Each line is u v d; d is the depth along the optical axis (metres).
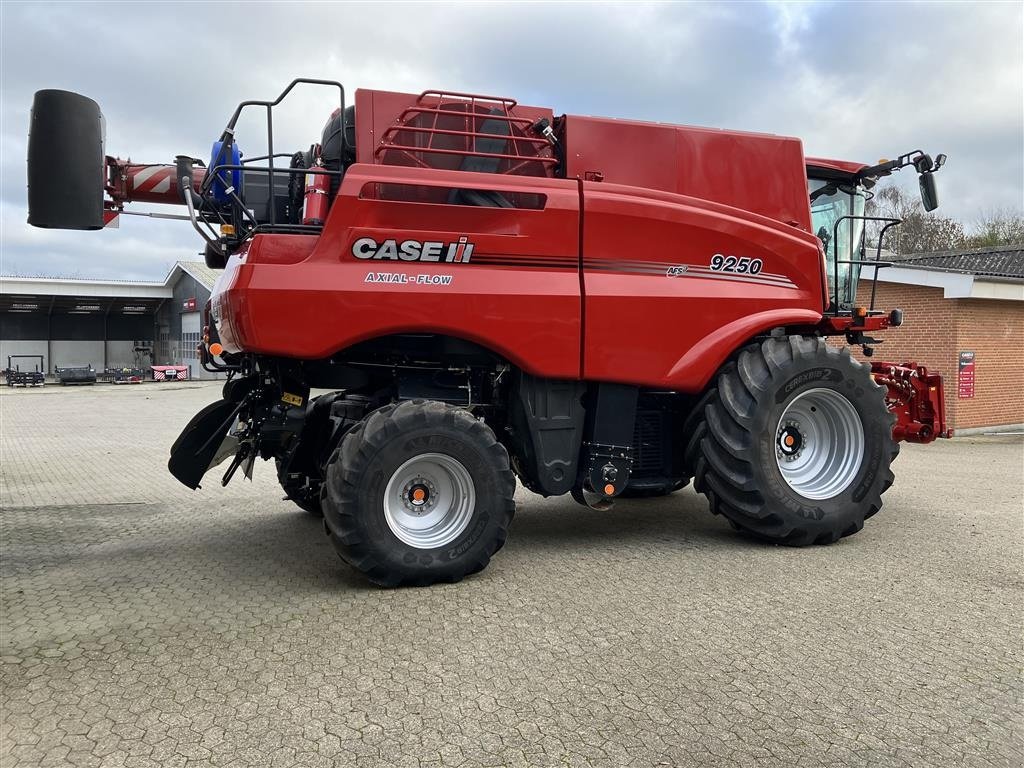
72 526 6.01
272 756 2.49
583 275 4.54
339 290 4.05
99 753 2.51
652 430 5.32
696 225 4.77
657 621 3.66
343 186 4.07
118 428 15.19
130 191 5.02
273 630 3.60
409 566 4.13
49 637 3.54
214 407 4.76
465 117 4.55
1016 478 8.23
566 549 5.00
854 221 6.27
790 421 5.22
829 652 3.30
